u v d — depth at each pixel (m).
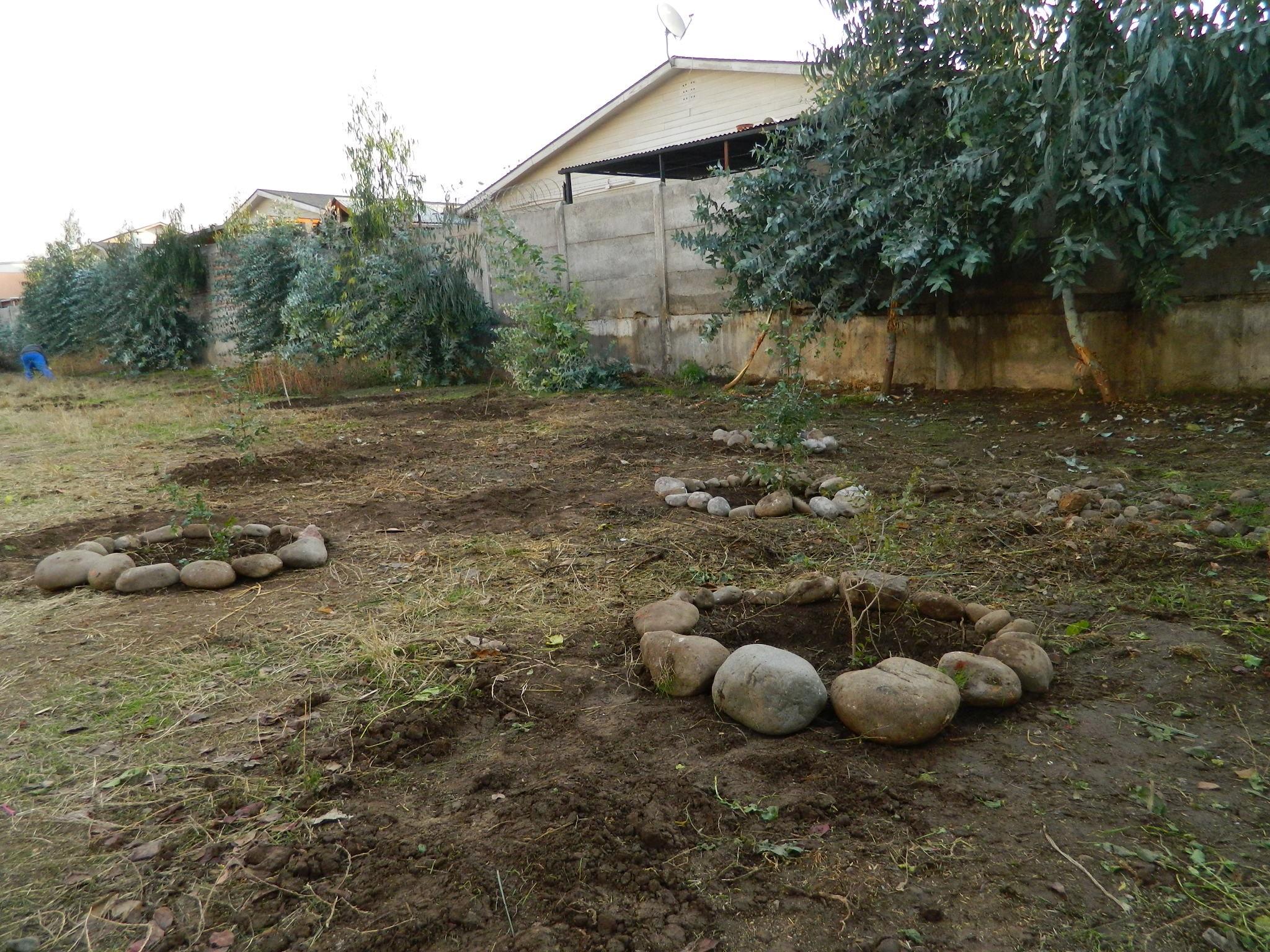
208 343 19.09
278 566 4.16
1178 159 6.49
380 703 2.80
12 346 25.56
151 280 18.66
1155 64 5.75
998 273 8.55
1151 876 1.88
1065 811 2.12
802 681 2.55
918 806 2.16
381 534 4.79
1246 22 5.66
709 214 9.71
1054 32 6.58
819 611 3.37
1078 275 7.34
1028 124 6.74
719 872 1.95
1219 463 5.41
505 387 11.93
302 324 14.11
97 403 12.28
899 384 9.59
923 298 9.20
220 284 18.12
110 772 2.44
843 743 2.47
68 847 2.11
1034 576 3.70
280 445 7.70
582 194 18.80
